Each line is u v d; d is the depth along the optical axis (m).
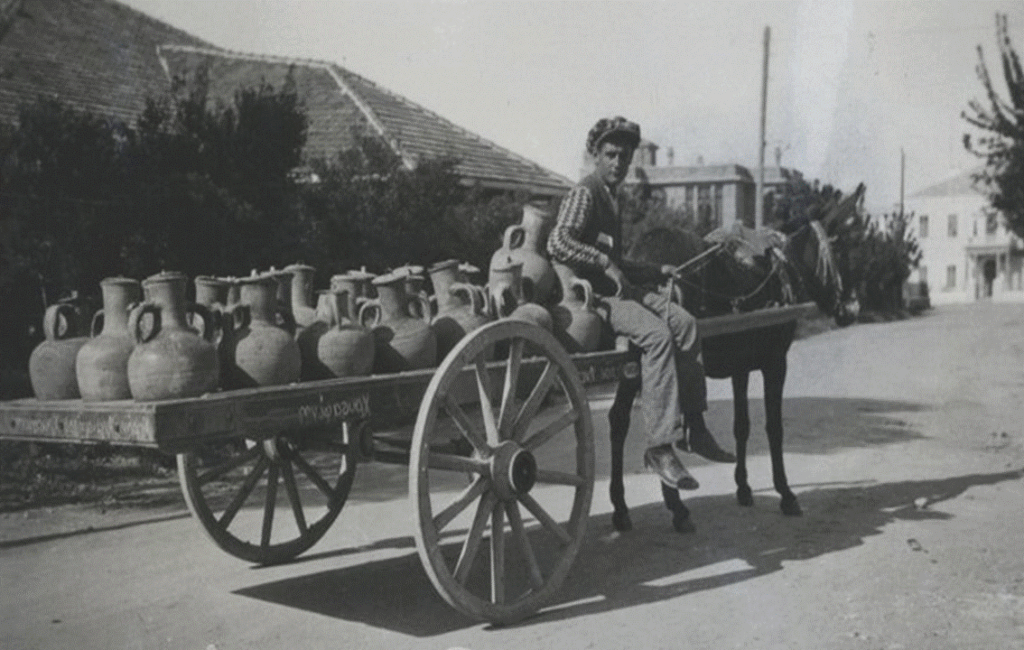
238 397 3.88
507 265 5.14
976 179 19.59
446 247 12.70
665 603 4.86
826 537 6.14
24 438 4.09
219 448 9.55
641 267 6.28
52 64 12.77
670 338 5.38
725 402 13.62
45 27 13.59
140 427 3.64
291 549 5.79
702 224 23.53
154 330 3.91
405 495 7.79
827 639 4.27
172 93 11.04
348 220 11.67
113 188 9.15
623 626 4.52
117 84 13.28
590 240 5.73
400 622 4.66
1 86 11.51
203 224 9.37
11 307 9.26
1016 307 46.56
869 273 34.19
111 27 14.75
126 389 4.02
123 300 4.16
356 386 4.36
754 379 16.89
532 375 5.01
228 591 5.21
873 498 7.32
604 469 8.80
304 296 5.10
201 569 5.67
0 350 9.27
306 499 7.66
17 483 8.09
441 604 4.94
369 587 5.27
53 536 6.51
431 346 4.83
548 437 4.90
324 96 16.52
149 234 9.24
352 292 5.20
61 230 8.92
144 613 4.85
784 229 7.80
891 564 5.46
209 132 10.30
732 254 6.98
